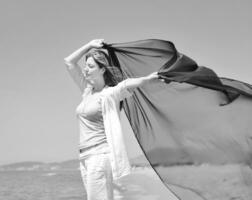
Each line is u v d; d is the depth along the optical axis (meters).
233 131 4.29
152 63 4.16
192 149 4.21
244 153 4.28
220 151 4.29
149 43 4.08
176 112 4.27
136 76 4.16
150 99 4.19
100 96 3.56
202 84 3.89
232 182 4.16
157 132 4.16
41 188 19.19
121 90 3.51
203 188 4.14
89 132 3.54
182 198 4.11
